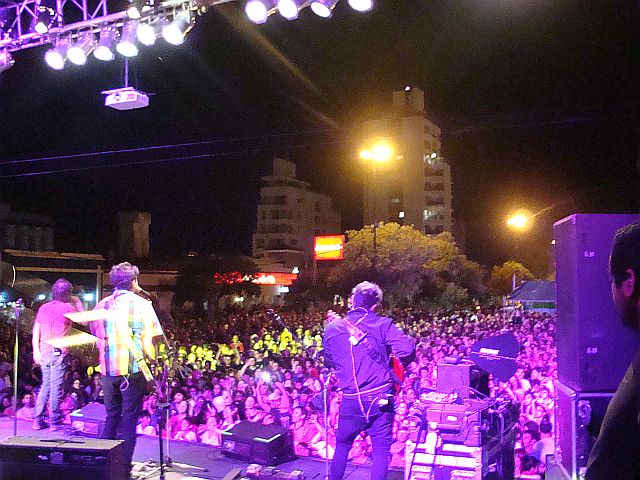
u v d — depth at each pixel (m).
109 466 3.78
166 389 4.71
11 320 13.26
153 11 6.18
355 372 4.21
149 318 4.54
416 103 74.38
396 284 46.06
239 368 13.36
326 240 49.00
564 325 3.37
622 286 1.53
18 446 3.85
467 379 4.41
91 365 10.18
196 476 4.92
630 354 3.11
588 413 3.09
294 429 8.08
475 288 56.53
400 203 74.50
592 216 3.15
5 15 6.95
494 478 4.30
